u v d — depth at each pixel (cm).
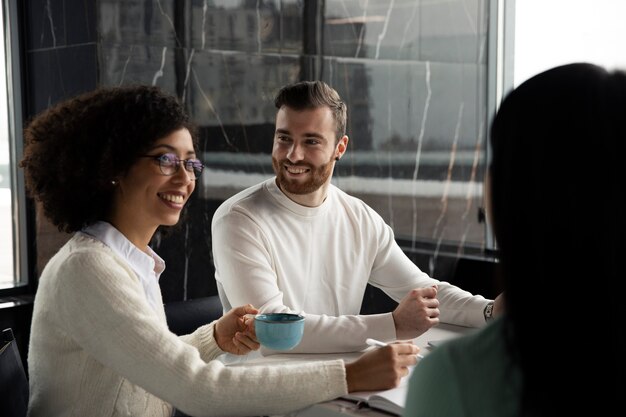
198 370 145
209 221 323
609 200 81
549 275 83
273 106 337
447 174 399
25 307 301
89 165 153
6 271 320
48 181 156
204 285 324
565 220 82
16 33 312
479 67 405
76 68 296
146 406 156
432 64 388
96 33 287
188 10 310
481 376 88
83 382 150
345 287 241
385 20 369
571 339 82
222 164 324
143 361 143
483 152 412
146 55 301
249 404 146
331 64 353
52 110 160
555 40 383
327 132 229
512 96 87
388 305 383
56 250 305
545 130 83
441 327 225
